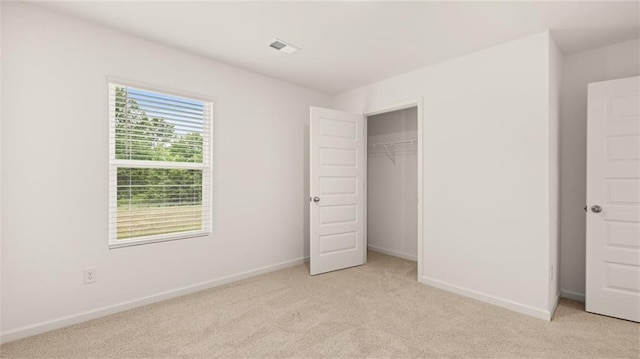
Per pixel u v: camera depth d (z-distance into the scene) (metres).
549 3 2.04
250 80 3.40
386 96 3.64
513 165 2.59
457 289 2.94
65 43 2.26
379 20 2.30
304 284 3.18
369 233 4.81
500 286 2.65
